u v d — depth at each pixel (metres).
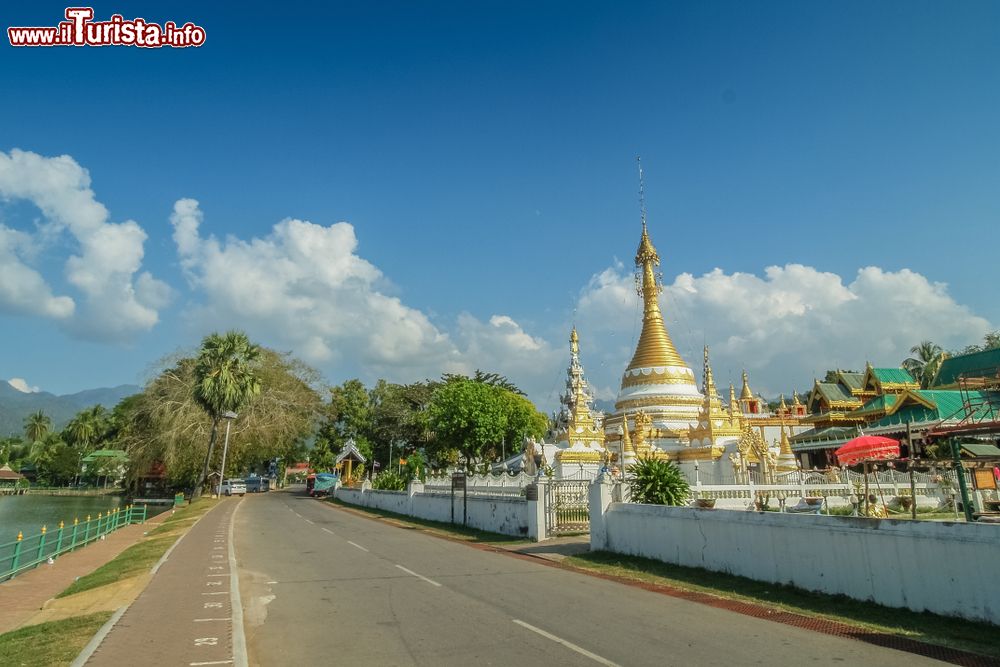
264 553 18.91
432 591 12.46
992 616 8.91
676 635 8.89
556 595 11.97
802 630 9.17
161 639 8.70
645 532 16.34
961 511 24.41
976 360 40.91
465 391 62.62
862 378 49.03
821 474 31.88
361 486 50.25
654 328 47.16
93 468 90.69
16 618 12.96
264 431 63.47
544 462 37.28
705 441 38.09
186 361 61.09
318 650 8.31
